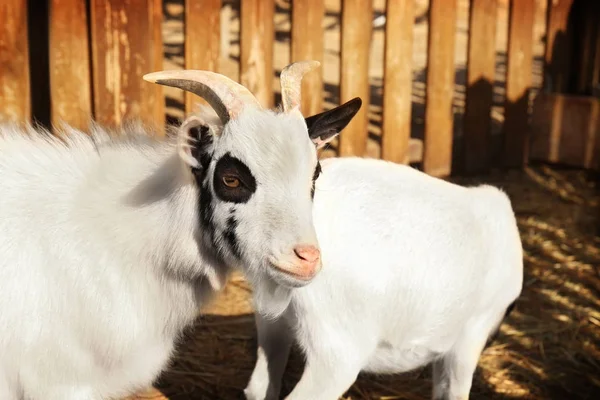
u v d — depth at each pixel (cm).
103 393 162
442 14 319
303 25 287
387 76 310
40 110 260
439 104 328
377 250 170
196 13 266
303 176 148
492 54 337
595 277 272
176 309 160
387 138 316
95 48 249
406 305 174
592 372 225
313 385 173
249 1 276
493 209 186
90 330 155
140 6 251
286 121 149
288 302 163
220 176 148
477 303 185
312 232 148
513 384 219
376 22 563
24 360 155
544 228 304
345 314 170
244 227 148
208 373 214
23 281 153
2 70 244
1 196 156
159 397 205
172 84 150
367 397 210
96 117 252
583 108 353
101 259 154
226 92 149
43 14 255
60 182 158
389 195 174
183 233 153
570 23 375
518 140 357
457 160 351
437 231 175
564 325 245
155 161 159
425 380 218
